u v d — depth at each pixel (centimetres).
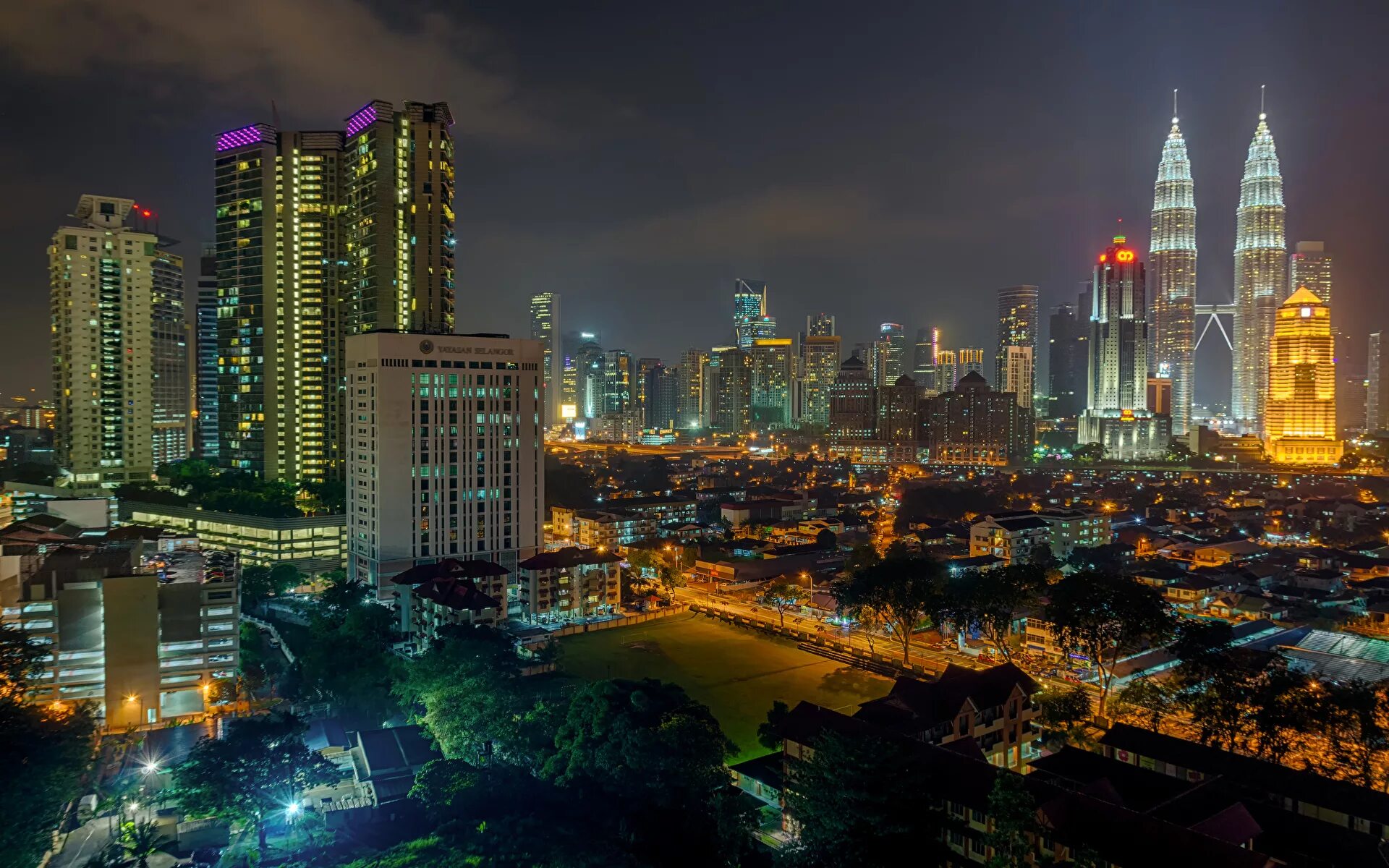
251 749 10150
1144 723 14238
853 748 9019
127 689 14538
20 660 12212
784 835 10794
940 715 12175
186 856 10269
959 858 9525
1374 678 15775
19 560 16688
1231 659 13400
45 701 14375
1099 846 8250
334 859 9519
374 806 11194
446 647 14338
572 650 19512
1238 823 8750
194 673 15462
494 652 14850
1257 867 7450
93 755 10794
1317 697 11856
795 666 18350
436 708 12506
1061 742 13025
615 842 9250
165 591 15325
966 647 19488
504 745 12038
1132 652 16300
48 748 9925
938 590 18438
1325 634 18375
